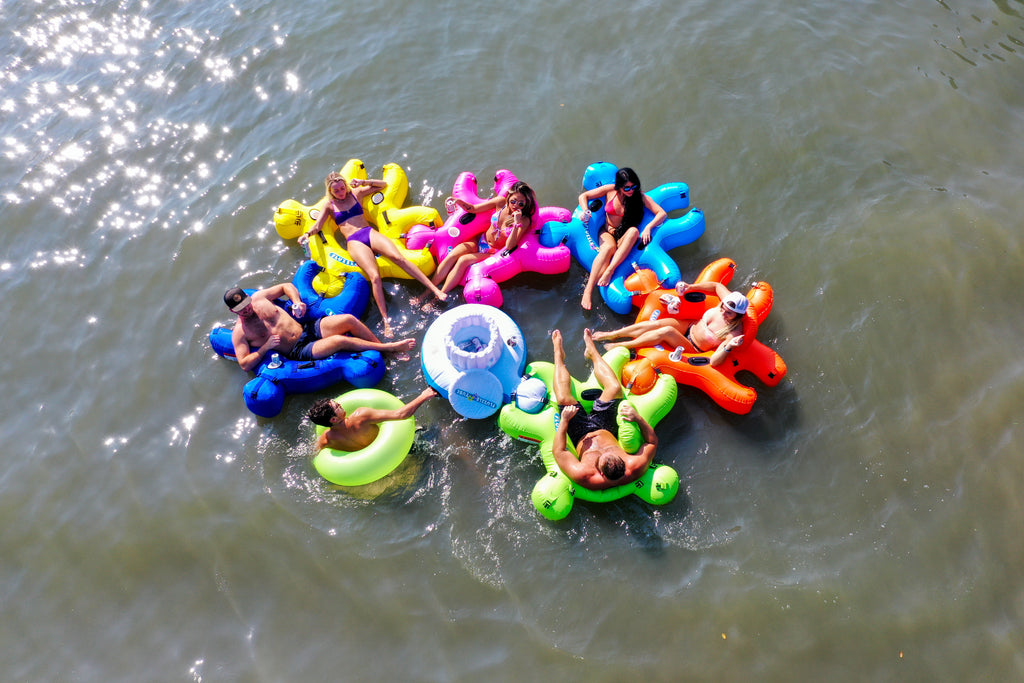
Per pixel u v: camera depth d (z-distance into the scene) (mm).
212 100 9172
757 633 4723
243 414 6234
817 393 6000
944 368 6047
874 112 8227
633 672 4609
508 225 6715
